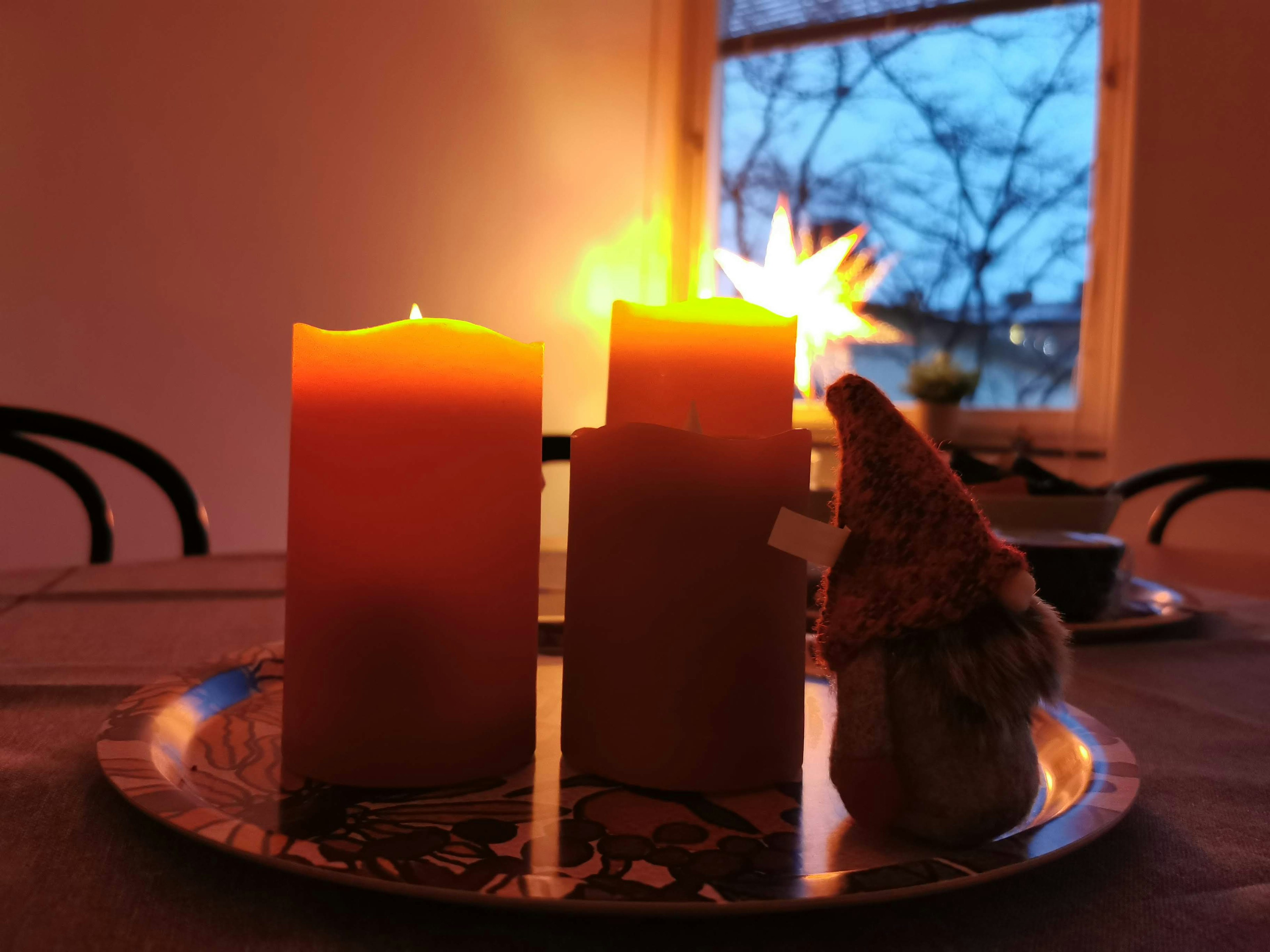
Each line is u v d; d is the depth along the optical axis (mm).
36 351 1607
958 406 1756
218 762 313
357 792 290
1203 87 1709
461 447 297
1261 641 523
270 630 516
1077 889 237
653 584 295
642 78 2252
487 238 2088
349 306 1928
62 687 396
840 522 270
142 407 1709
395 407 294
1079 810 259
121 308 1686
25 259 1593
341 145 1905
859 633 254
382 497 294
